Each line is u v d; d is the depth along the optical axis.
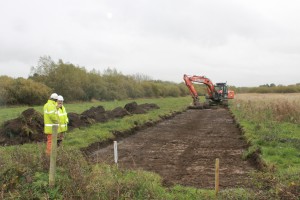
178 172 11.29
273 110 25.16
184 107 41.25
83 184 7.82
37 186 7.68
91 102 64.56
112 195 7.70
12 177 7.92
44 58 61.97
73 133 17.48
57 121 12.08
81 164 9.41
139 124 22.69
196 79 42.53
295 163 11.23
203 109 41.47
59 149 10.15
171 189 8.88
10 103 53.06
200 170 11.52
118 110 27.19
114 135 18.52
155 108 37.47
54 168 7.82
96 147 15.77
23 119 16.34
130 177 9.21
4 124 16.41
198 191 8.62
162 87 98.44
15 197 7.29
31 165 8.76
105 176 8.79
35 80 60.81
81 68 69.94
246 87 120.50
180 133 20.59
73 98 63.53
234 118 27.70
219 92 43.50
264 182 9.28
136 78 98.00
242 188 8.87
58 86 61.28
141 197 7.79
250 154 13.07
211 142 16.97
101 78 76.19
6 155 9.90
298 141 14.32
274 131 16.42
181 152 14.64
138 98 86.62
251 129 18.28
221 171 11.35
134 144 16.88
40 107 46.53
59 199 7.38
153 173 10.43
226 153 14.22
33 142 15.18
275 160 11.56
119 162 12.83
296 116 21.70
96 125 20.95
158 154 14.29
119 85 80.06
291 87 116.12
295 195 7.63
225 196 7.97
